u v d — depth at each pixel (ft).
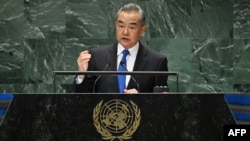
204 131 30.07
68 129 29.63
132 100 29.78
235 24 73.20
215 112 30.09
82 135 29.66
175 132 29.91
